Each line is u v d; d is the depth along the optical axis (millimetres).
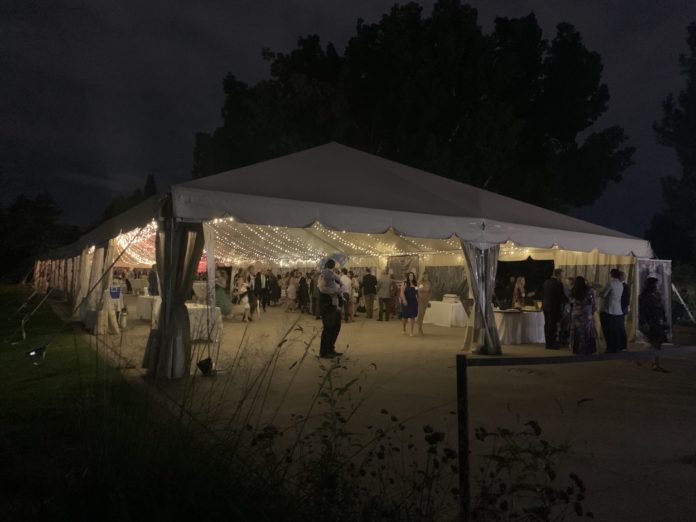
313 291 18969
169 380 7641
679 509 3598
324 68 30078
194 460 3080
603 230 13281
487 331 10758
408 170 13102
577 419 5922
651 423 5762
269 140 27859
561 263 15398
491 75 27156
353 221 9133
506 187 28078
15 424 5168
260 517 2746
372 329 16078
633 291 13273
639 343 13102
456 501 3445
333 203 9039
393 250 19234
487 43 27047
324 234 17188
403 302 14219
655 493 3871
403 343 12648
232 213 8141
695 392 7410
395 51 25969
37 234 47969
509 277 20234
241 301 17484
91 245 15117
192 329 10992
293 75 26594
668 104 24734
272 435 3326
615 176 28953
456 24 27062
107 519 2826
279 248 21266
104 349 10312
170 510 2781
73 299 19875
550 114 28453
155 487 2891
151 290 16094
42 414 5500
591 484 4031
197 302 16141
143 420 3607
